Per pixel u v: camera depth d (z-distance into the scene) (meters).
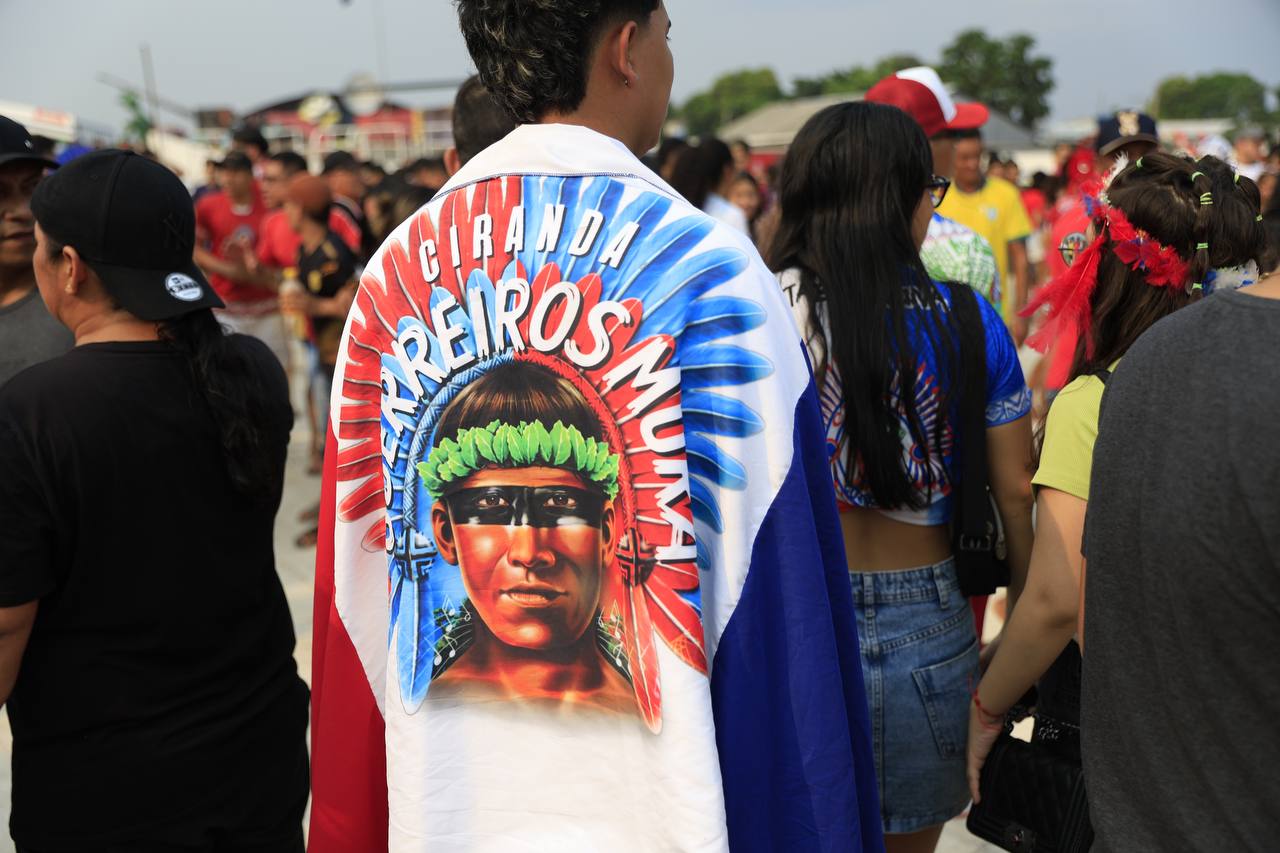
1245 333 1.06
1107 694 1.16
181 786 1.65
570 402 1.27
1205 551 1.02
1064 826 1.68
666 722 1.23
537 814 1.32
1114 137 4.54
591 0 1.25
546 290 1.28
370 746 1.46
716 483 1.22
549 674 1.30
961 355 1.80
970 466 1.83
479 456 1.32
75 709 1.61
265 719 1.77
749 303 1.21
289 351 7.70
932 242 2.57
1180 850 1.07
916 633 1.87
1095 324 1.71
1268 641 1.00
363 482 1.43
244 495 1.71
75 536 1.57
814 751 1.24
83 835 1.63
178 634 1.66
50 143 5.39
